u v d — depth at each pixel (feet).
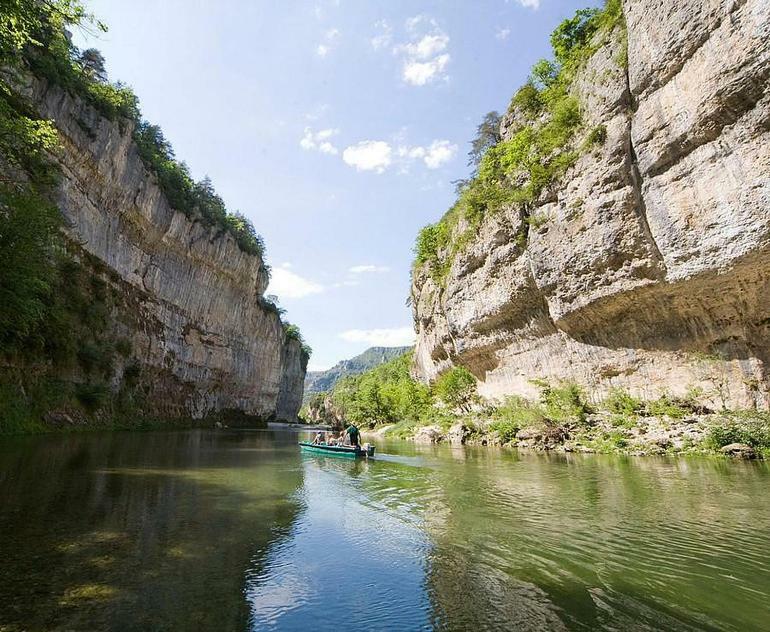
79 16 47.03
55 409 98.07
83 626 16.92
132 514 32.42
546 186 95.91
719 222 65.16
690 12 66.18
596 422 86.28
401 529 31.81
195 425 194.59
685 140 69.00
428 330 176.14
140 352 166.81
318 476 55.36
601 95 83.92
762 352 68.23
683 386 77.36
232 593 20.65
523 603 20.39
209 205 229.25
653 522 32.78
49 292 89.40
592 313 89.40
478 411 130.00
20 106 95.14
